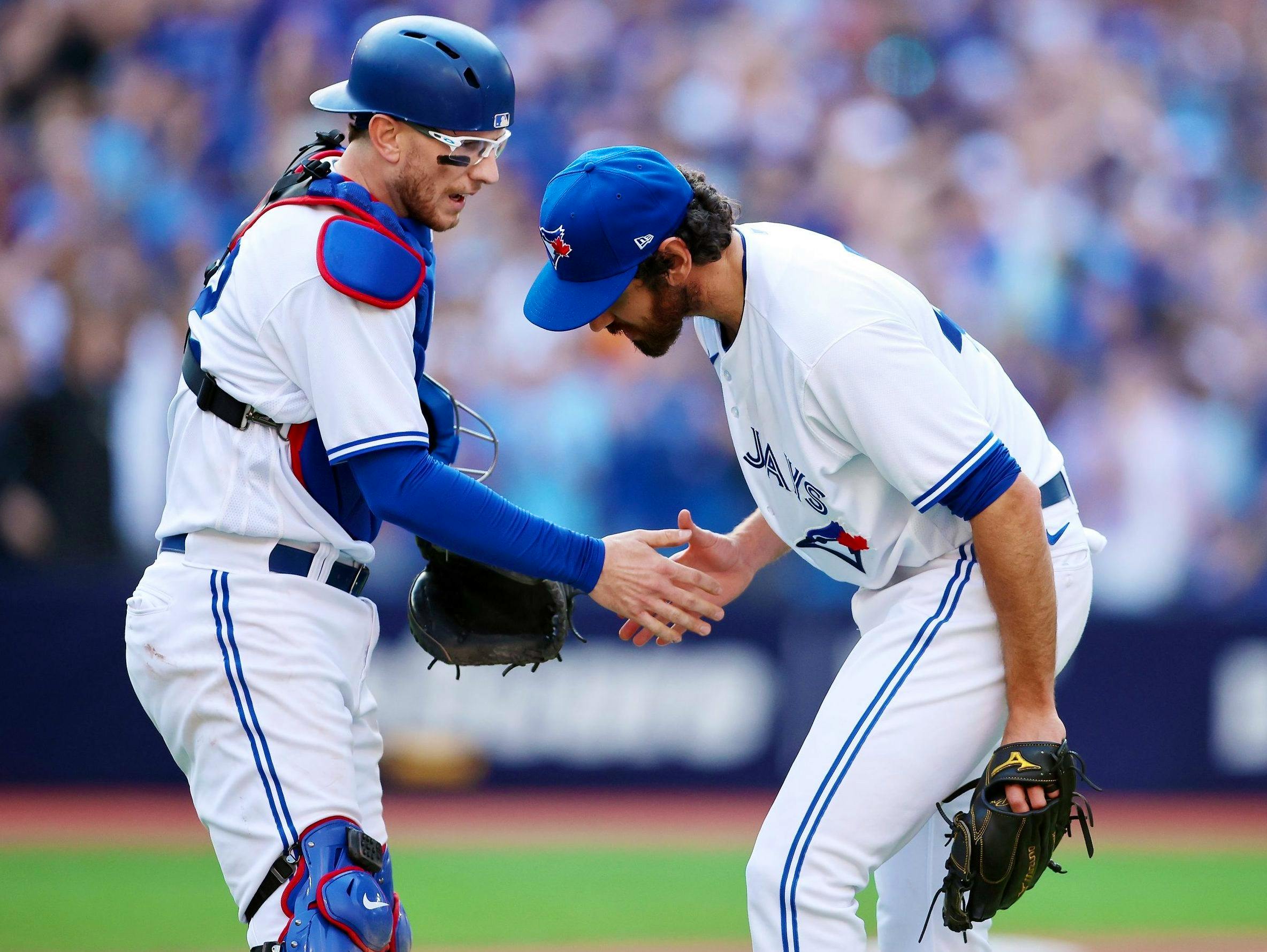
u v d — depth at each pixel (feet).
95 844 86.17
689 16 140.97
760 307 37.70
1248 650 110.22
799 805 37.17
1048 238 134.21
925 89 141.69
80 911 70.38
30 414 102.68
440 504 36.04
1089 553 40.57
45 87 120.37
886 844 37.24
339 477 37.73
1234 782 109.81
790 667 105.60
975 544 36.63
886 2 143.33
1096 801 107.34
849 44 142.31
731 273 38.50
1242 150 146.51
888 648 38.34
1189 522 122.31
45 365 104.22
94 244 111.14
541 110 133.69
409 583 103.04
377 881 36.76
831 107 138.92
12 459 102.47
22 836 88.02
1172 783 109.19
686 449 112.16
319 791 36.37
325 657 37.58
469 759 102.32
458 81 36.73
